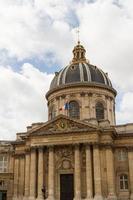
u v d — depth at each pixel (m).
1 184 41.78
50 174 37.16
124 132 39.38
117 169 38.06
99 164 36.19
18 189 40.22
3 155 43.53
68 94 45.66
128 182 37.25
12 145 43.44
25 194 37.97
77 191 35.62
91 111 44.47
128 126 39.59
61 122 38.50
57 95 46.62
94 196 35.09
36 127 39.12
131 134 38.56
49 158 37.81
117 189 37.12
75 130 37.53
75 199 35.28
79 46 51.47
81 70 47.22
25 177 38.88
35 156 38.38
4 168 42.91
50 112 47.66
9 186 41.38
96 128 36.97
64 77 47.28
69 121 38.31
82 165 37.25
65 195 37.34
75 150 37.16
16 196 39.84
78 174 36.25
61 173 38.03
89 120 38.75
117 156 38.62
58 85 46.78
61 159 38.34
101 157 36.97
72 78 46.69
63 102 45.66
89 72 47.03
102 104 45.50
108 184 35.81
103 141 37.41
